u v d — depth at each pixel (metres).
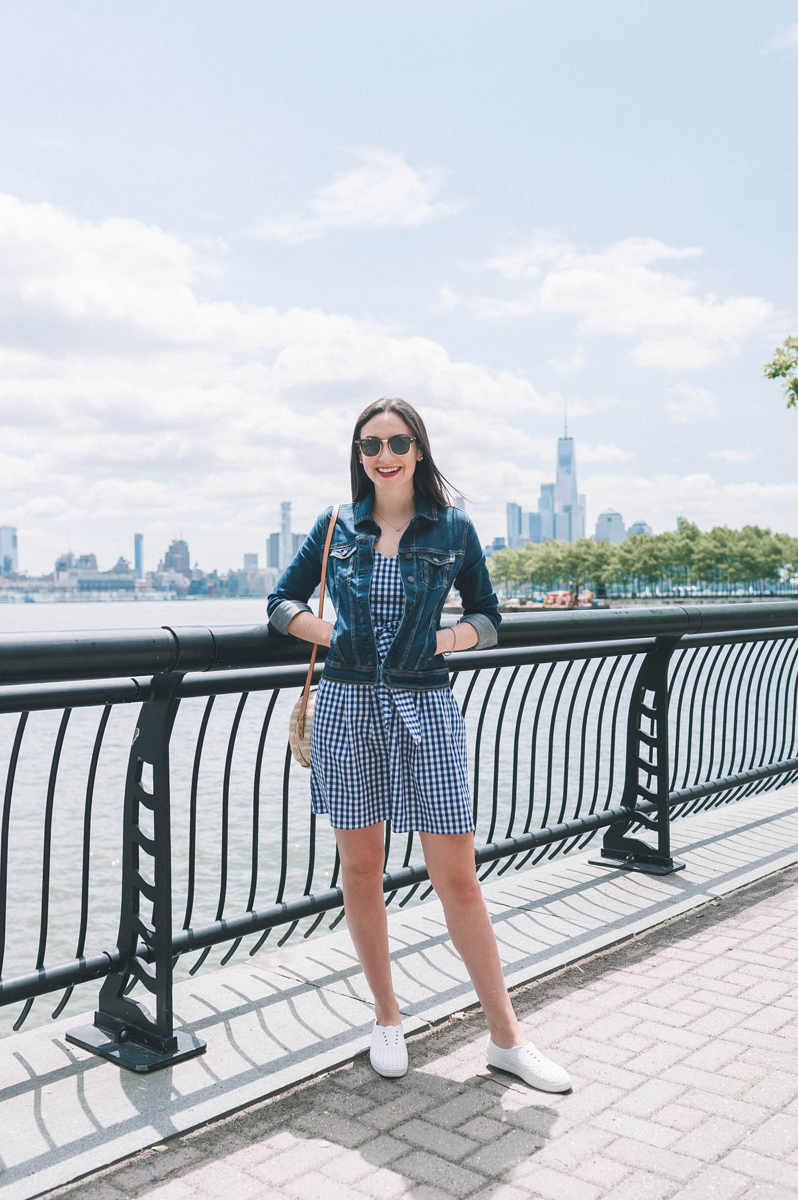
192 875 3.31
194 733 19.42
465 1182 2.21
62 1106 2.52
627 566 139.38
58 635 2.41
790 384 14.48
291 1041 2.90
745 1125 2.45
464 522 2.70
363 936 2.76
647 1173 2.25
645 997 3.27
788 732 13.14
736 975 3.46
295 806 11.31
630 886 4.45
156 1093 2.59
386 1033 2.78
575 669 25.17
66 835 10.72
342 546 2.65
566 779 4.71
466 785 2.66
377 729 2.61
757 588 135.00
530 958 3.57
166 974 2.79
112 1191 2.18
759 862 4.84
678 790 5.25
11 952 7.15
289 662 3.00
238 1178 2.23
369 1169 2.27
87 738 20.59
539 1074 2.63
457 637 2.67
